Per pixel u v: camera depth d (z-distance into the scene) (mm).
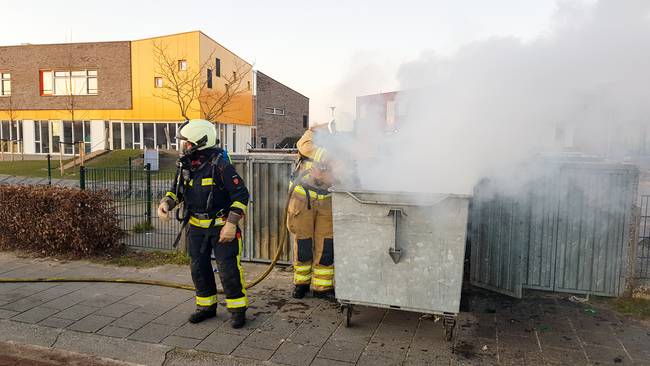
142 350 3672
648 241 5246
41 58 28000
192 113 25484
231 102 27641
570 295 4750
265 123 36031
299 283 4746
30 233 6340
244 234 5996
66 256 6246
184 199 4168
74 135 28078
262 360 3477
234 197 4000
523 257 4625
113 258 6164
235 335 3895
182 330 3990
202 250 4078
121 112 27234
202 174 4055
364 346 3691
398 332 3943
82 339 3846
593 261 4633
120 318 4234
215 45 26734
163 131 26703
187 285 5098
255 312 4391
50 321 4164
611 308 4438
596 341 3754
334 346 3691
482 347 3662
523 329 3984
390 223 3686
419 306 3709
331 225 4652
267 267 5836
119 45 26844
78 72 27859
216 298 4281
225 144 29297
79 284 5188
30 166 20797
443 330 3975
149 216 7395
